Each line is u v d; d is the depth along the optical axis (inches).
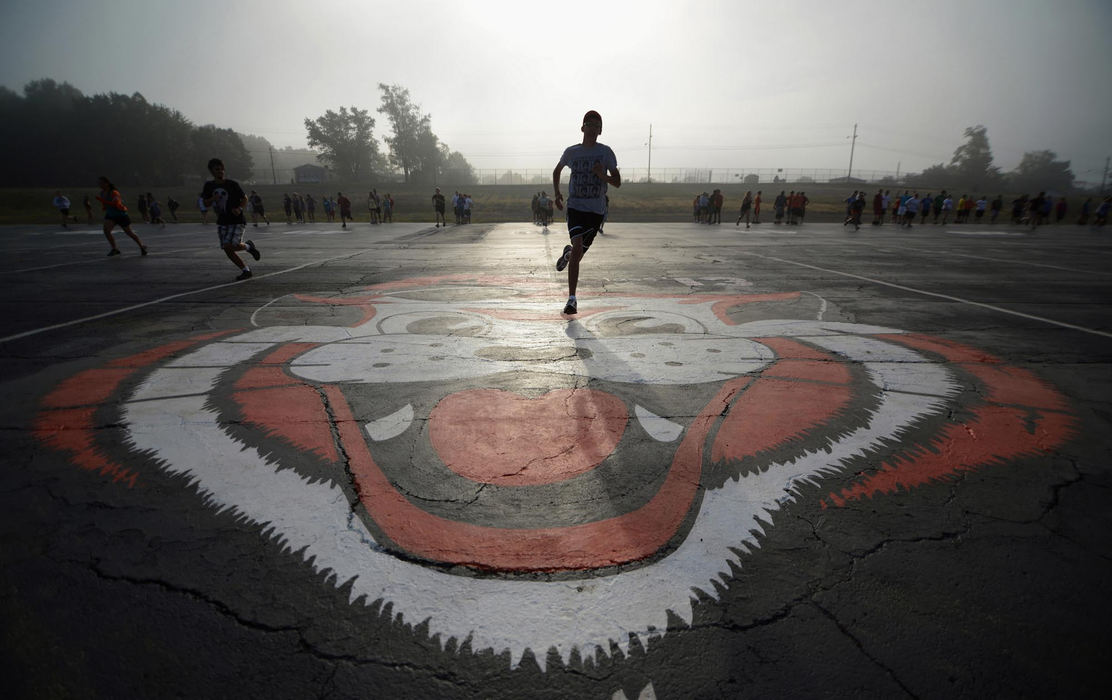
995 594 49.2
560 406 91.1
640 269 279.7
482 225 828.6
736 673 41.3
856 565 53.0
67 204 724.7
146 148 2544.3
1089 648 43.3
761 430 82.4
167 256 337.4
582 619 46.6
